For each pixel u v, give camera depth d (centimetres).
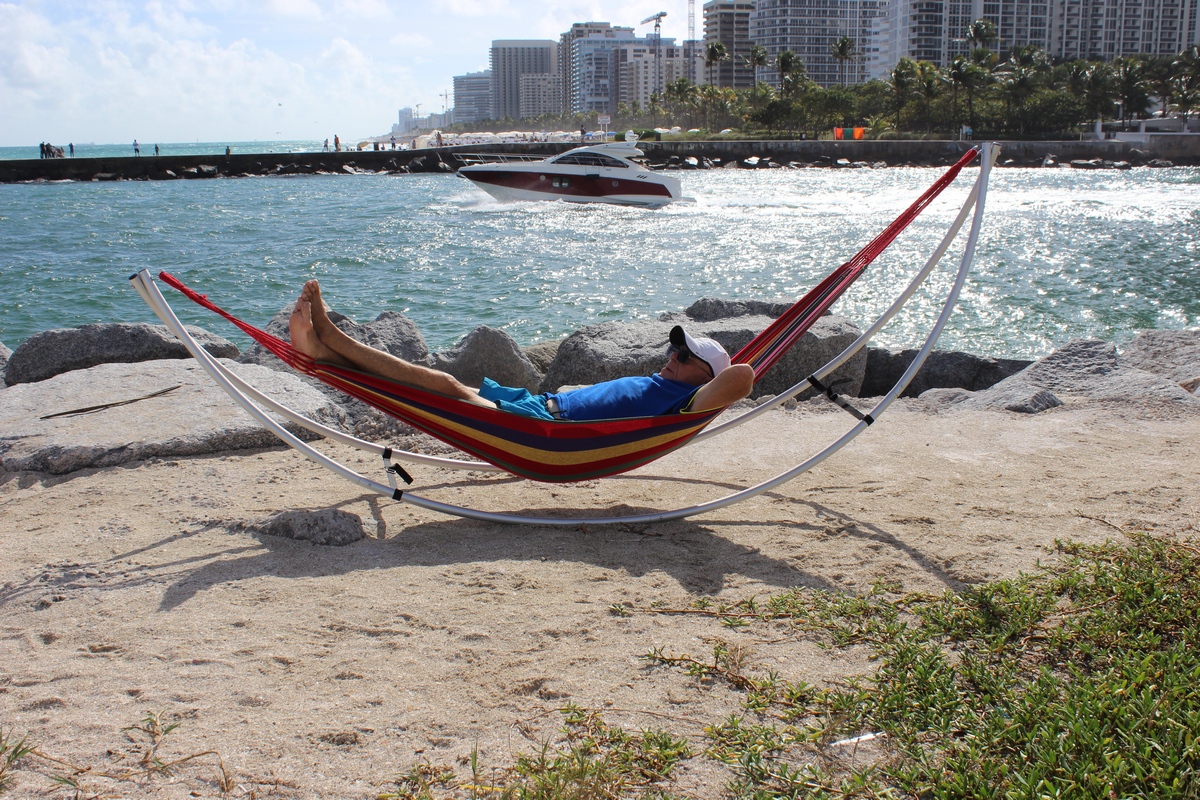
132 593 352
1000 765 229
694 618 328
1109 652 287
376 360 391
